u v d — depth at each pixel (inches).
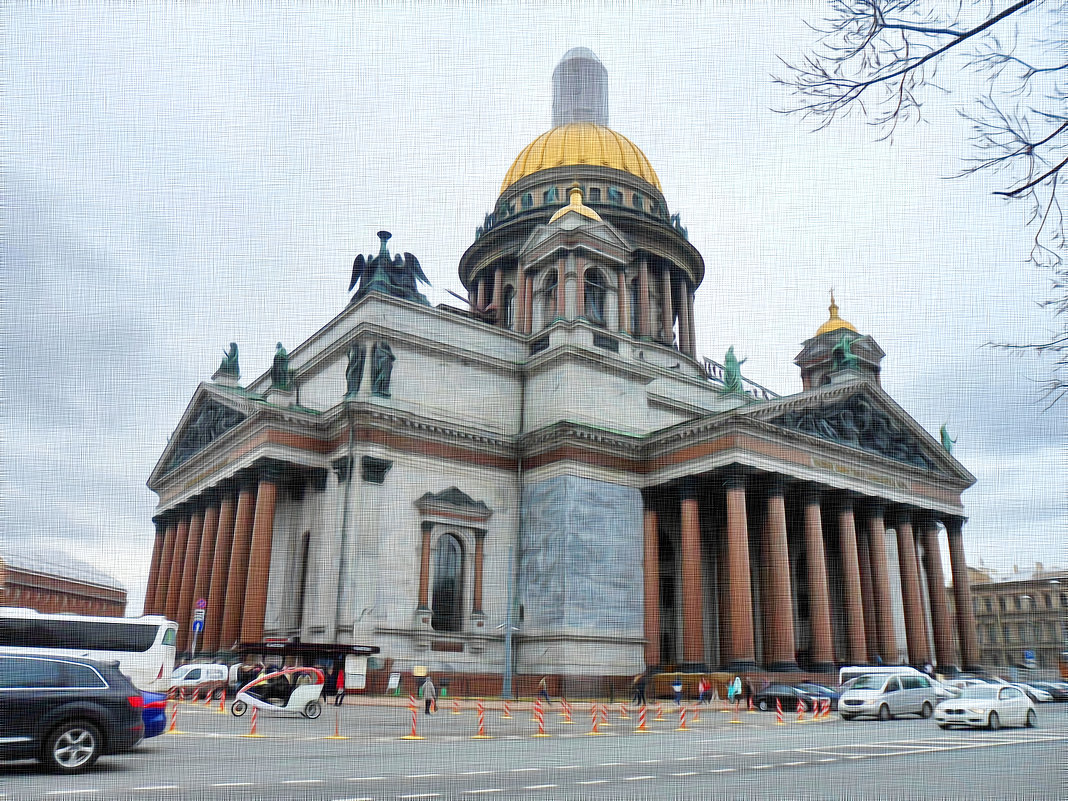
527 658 2429.9
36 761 861.8
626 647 2439.7
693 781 764.0
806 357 3695.9
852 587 2581.2
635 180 3725.4
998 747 1123.3
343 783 733.9
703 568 2637.8
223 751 1002.1
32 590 3371.1
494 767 869.8
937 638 2893.7
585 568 2421.3
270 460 2415.1
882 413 2883.9
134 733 820.0
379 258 2657.5
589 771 840.9
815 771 844.0
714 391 3275.1
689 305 3715.6
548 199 3585.1
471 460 2559.1
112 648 1856.5
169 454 3341.5
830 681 2351.1
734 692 2159.2
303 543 2514.8
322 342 2827.3
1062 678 3454.7
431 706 1749.5
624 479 2591.0
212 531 2797.7
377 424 2397.9
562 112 4178.2
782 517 2445.9
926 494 2923.2
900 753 1035.9
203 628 2630.4
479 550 2504.9
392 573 2321.6
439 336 2667.3
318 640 2247.8
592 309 3085.6
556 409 2642.7
